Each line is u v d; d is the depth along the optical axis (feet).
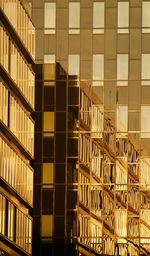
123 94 453.58
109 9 456.45
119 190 452.76
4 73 359.05
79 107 453.58
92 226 450.71
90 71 454.40
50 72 453.58
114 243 450.30
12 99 371.35
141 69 454.81
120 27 455.63
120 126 453.58
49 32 454.40
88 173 452.76
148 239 449.89
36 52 453.58
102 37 455.22
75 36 454.40
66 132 453.17
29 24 399.65
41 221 450.30
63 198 451.12
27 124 396.16
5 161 360.48
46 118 453.17
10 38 368.07
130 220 450.71
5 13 359.66
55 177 452.35
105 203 451.53
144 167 451.53
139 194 451.53
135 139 453.17
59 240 449.06
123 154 453.58
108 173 452.76
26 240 395.14
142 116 453.58
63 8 456.45
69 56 453.99
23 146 388.16
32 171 404.57
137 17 455.63
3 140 357.82
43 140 453.58
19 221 381.60
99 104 453.58
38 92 453.58
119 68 455.22
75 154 453.17
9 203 366.02
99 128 453.58
